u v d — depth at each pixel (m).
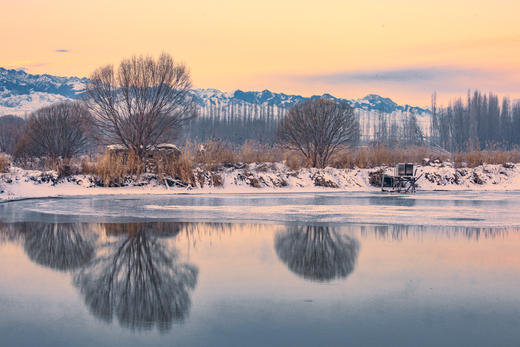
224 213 18.27
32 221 15.75
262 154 37.84
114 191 28.89
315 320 6.56
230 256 10.48
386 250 11.16
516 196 27.73
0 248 11.27
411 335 6.04
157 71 31.41
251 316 6.70
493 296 7.66
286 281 8.48
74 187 29.19
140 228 14.34
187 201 23.50
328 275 8.91
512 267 9.55
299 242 12.12
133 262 9.93
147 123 31.47
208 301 7.37
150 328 6.25
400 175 31.89
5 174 28.20
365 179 35.75
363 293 7.79
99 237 12.77
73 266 9.57
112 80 31.22
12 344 5.73
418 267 9.53
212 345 5.70
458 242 12.18
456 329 6.25
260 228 14.41
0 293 7.79
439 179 36.38
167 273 9.02
